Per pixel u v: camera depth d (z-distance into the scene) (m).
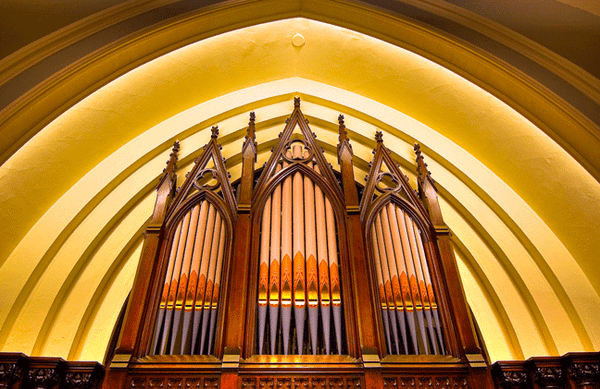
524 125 6.29
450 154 7.10
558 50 5.62
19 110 5.15
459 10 6.14
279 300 4.62
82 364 4.91
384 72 7.22
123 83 6.36
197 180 5.79
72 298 5.65
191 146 7.23
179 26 6.15
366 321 4.43
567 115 5.63
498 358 5.59
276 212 5.48
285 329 4.44
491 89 6.24
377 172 5.91
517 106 6.11
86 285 5.79
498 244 6.31
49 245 5.76
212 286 4.76
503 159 6.76
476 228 6.62
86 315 5.62
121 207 6.43
